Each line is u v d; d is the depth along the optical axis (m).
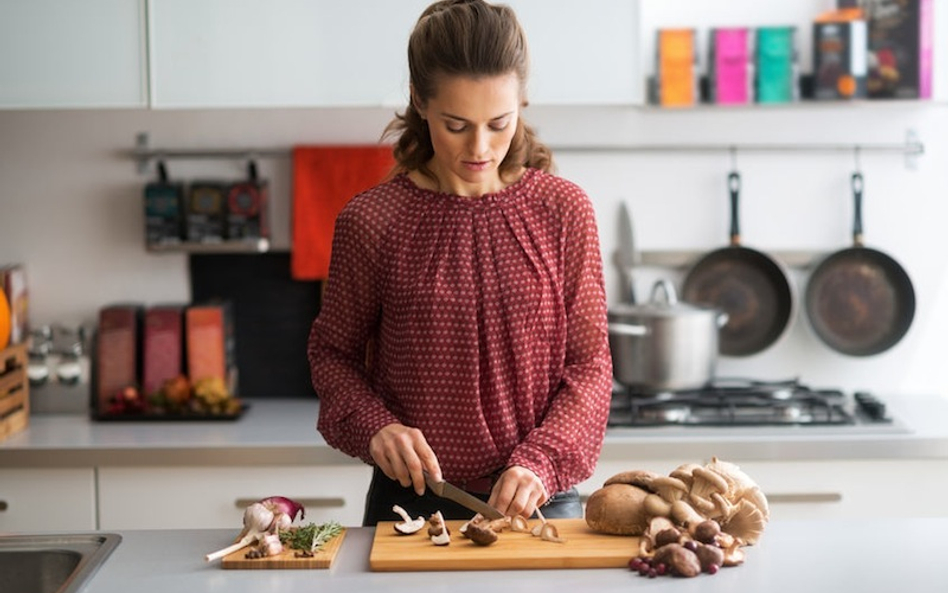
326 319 2.13
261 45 3.15
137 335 3.47
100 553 1.83
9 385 3.18
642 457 3.00
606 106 3.42
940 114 3.50
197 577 1.73
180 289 3.57
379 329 2.13
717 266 3.53
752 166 3.52
